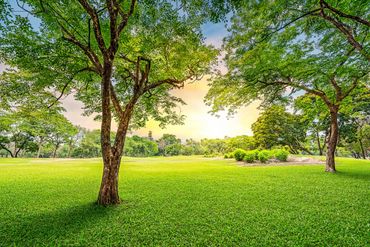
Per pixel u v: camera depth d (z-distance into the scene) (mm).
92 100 10344
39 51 6629
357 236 4352
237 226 5074
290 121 36719
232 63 10297
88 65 7945
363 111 28625
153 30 7594
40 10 6195
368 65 9484
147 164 25609
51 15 6184
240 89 11805
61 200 7594
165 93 10867
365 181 10609
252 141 40719
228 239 4379
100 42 6379
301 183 10352
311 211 6062
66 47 6930
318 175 12773
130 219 5609
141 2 6727
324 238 4297
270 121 37344
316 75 10391
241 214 5930
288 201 7172
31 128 16625
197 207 6652
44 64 7191
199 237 4508
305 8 7449
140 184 10742
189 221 5449
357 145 38812
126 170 17891
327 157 14594
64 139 48125
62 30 6754
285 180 11305
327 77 10445
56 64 7391
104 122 6992
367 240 4168
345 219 5363
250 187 9633
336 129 14227
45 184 10789
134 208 6586
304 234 4523
